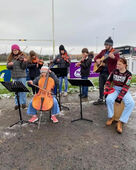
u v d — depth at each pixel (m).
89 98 5.26
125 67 3.08
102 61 4.23
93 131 2.95
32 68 4.83
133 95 5.59
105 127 3.13
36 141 2.60
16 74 4.03
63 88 6.72
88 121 3.41
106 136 2.76
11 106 4.45
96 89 6.53
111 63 4.08
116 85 3.21
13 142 2.58
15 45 3.89
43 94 3.21
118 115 3.21
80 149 2.37
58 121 3.41
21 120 3.26
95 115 3.76
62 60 5.23
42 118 3.57
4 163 2.07
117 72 3.17
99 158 2.16
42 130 3.00
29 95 5.53
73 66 7.09
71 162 2.08
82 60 4.95
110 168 1.96
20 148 2.41
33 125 3.21
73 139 2.66
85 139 2.66
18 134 2.85
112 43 4.12
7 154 2.26
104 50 4.38
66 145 2.48
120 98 2.95
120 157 2.18
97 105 4.51
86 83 3.13
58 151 2.33
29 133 2.88
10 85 2.90
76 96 5.52
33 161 2.11
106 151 2.32
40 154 2.26
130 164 2.04
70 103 4.70
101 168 1.96
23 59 3.95
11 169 1.96
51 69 3.95
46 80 3.36
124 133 2.88
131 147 2.42
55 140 2.63
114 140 2.63
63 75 4.04
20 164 2.05
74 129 3.04
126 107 2.92
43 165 2.03
